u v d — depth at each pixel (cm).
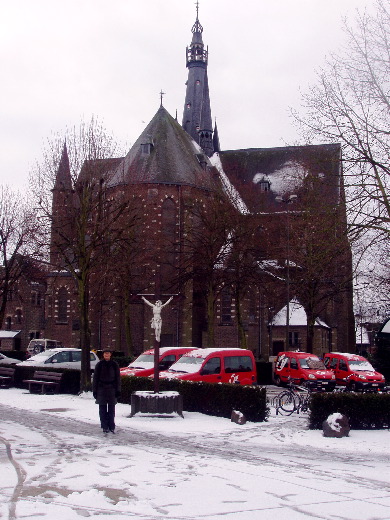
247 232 4484
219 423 1841
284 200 4478
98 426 1714
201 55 8294
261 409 1917
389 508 846
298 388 2350
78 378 2734
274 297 4869
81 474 1018
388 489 980
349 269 3034
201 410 2064
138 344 5797
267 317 6150
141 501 848
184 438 1534
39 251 3353
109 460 1160
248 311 5997
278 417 2086
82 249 2833
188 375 2369
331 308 6462
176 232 5556
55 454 1216
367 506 854
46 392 2784
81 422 1792
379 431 1767
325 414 1781
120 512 787
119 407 2200
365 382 3381
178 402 1945
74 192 2966
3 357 4106
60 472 1029
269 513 800
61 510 785
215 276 4569
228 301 5931
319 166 2309
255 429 1744
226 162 7756
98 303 4562
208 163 6769
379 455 1378
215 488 941
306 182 2575
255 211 4844
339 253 2167
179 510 805
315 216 2259
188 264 4794
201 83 8244
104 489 913
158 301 2041
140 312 5825
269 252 4672
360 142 2122
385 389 2888
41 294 7344
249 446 1442
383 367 4138
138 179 5222
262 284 4650
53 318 6250
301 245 3988
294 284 4522
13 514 756
